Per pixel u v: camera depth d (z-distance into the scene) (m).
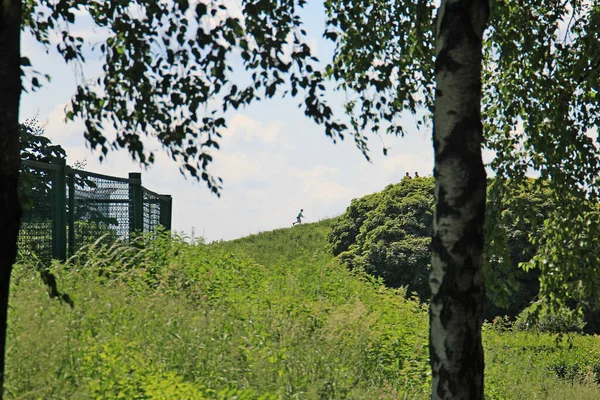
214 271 14.65
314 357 10.31
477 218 7.07
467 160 7.07
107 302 10.55
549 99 11.19
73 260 14.23
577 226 11.48
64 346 8.27
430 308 7.24
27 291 9.81
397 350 13.03
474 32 7.15
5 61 5.82
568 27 11.45
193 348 9.45
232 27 7.16
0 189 5.76
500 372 16.06
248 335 10.63
